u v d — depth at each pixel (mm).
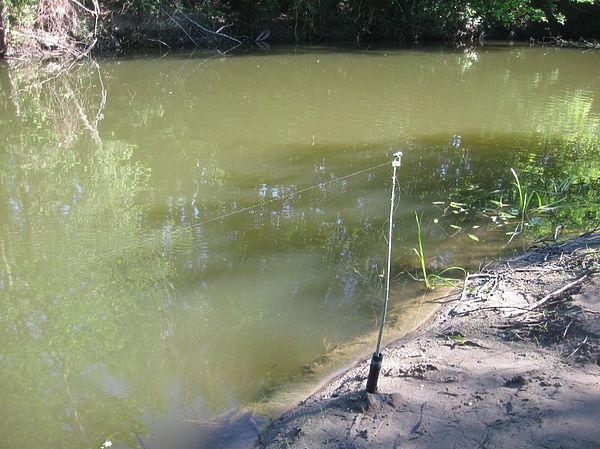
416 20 17859
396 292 4137
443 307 3846
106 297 4062
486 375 2889
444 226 5191
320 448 2533
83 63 13492
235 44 16531
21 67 12836
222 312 3902
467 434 2479
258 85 11438
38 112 9367
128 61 13883
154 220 5281
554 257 4348
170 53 15055
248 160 7004
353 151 7387
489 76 12969
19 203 5652
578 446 2324
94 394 3127
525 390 2697
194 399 3086
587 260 4102
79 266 4449
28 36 13406
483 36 18703
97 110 9477
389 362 3170
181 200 5746
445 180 6367
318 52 15664
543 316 3375
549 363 2926
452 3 17828
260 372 3307
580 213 5410
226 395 3115
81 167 6742
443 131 8352
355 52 15867
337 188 6098
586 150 7535
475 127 8609
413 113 9344
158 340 3604
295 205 5648
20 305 3951
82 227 5109
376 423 2613
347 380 3072
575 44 18156
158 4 15445
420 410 2666
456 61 14906
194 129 8328
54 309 3914
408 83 11852
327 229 5133
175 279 4289
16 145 7621
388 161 7008
